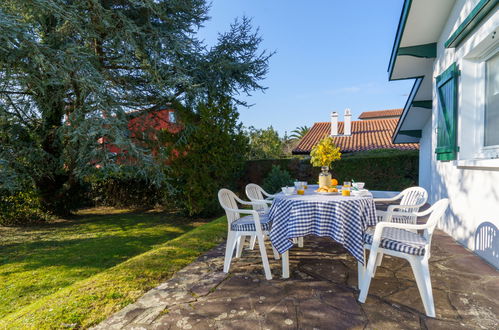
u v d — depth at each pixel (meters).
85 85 6.25
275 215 3.30
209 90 8.79
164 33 7.76
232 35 8.95
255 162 12.65
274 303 2.59
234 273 3.35
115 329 2.21
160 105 8.66
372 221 3.23
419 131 10.38
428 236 2.61
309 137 17.55
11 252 5.86
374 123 18.98
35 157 7.45
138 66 7.98
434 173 6.14
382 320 2.30
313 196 3.51
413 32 5.47
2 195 8.09
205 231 5.54
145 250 5.93
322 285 2.97
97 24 6.96
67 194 9.56
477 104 4.18
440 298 2.66
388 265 3.51
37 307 2.61
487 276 3.13
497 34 3.42
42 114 7.46
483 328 2.18
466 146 4.25
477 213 3.86
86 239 6.91
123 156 7.22
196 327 2.22
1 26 4.82
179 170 8.52
